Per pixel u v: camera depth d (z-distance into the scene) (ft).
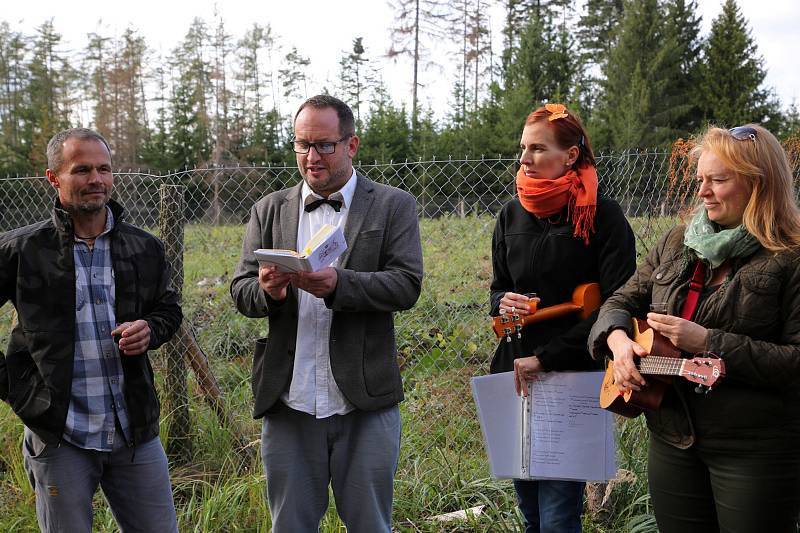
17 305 8.59
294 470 8.88
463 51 171.12
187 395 14.07
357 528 8.95
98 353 8.79
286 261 7.67
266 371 8.87
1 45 186.50
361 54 185.26
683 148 13.69
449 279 20.62
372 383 8.71
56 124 153.99
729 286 7.04
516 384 9.22
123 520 9.32
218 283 25.21
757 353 6.73
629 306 8.28
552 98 123.44
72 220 8.73
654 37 139.64
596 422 8.96
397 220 9.04
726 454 7.11
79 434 8.61
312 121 8.67
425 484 12.31
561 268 9.05
